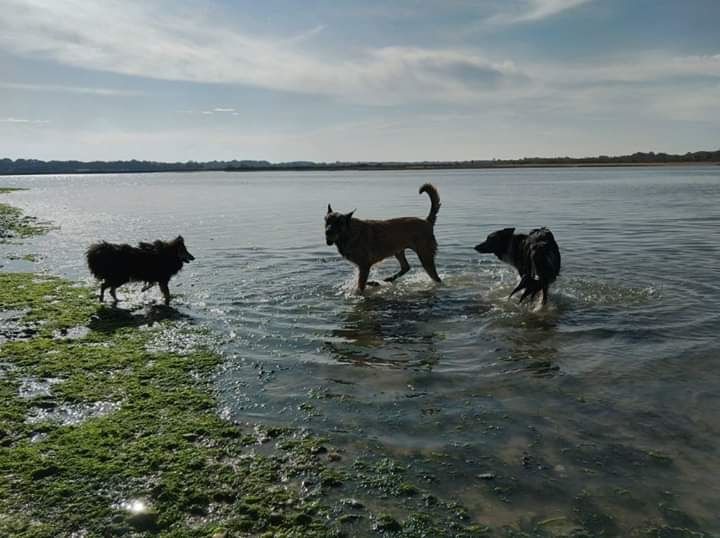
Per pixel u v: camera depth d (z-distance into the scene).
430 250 3.62
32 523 1.18
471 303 3.05
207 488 1.31
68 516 1.20
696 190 13.22
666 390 1.83
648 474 1.35
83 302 3.12
